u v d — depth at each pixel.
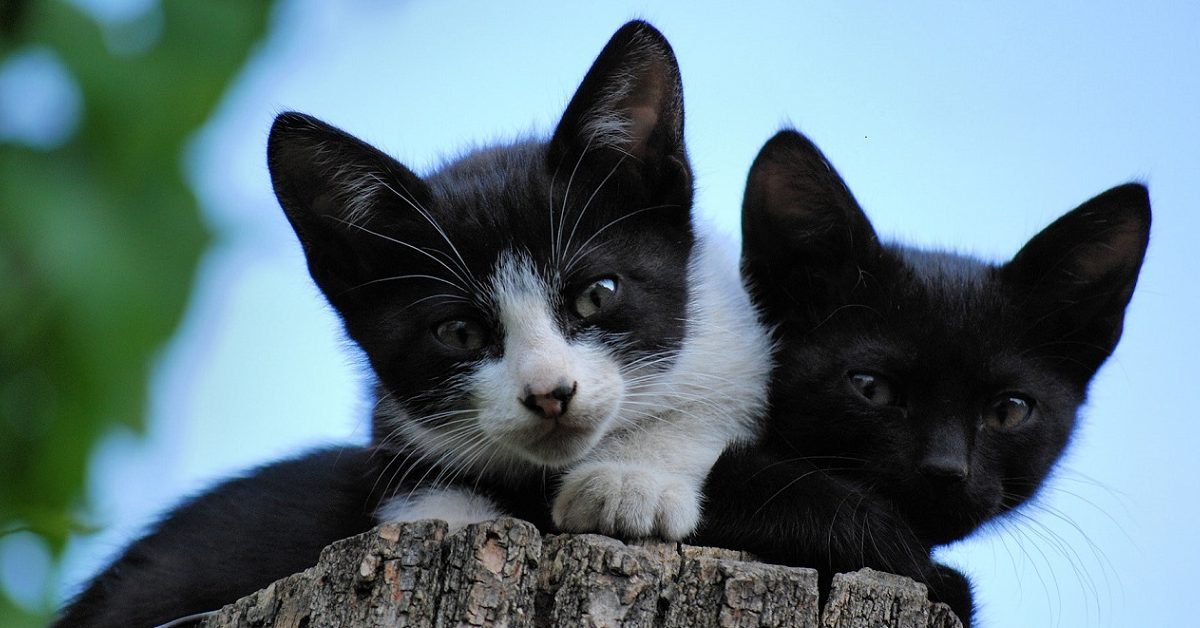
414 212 4.60
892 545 4.08
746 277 4.98
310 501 4.97
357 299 4.76
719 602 3.15
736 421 4.66
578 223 4.64
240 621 3.36
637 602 3.10
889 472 4.50
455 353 4.54
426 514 4.37
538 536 3.14
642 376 4.57
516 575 3.07
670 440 4.51
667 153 4.72
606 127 4.70
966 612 4.26
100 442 4.34
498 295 4.52
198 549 5.04
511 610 3.03
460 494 4.54
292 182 4.62
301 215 4.66
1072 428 4.96
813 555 4.02
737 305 4.90
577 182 4.70
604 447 4.50
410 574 3.08
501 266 4.55
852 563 4.01
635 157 4.73
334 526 4.73
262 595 3.39
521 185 4.68
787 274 4.94
